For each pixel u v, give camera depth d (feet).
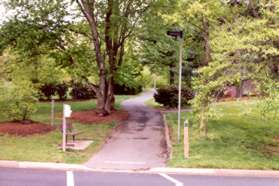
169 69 115.03
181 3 56.13
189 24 63.67
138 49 100.99
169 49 98.84
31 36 76.33
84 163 42.37
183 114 83.30
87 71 81.35
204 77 48.62
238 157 44.34
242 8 54.03
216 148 48.67
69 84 119.14
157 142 55.21
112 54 80.59
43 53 81.10
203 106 48.55
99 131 62.18
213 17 54.75
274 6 47.47
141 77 161.58
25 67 78.23
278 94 42.98
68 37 80.74
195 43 100.22
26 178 35.86
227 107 77.46
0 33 76.02
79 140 54.60
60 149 47.85
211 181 36.24
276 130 60.29
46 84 111.45
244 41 44.32
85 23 81.25
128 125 70.38
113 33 76.02
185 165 41.22
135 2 76.38
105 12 76.89
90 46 86.33
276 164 41.91
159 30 78.23
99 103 77.71
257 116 69.56
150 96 157.89
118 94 165.17
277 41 46.24
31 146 48.65
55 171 39.40
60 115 77.87
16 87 58.95
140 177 37.47
